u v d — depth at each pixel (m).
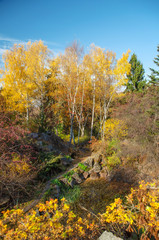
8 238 2.24
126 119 14.97
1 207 4.94
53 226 2.49
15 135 5.95
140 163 9.64
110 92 17.36
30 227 2.32
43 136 11.26
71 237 2.71
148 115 13.50
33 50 15.04
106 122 16.39
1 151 5.52
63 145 12.66
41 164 7.85
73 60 14.91
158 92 14.81
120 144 11.12
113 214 2.71
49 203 2.75
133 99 18.73
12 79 13.86
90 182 8.55
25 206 5.20
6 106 13.23
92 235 2.91
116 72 15.33
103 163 10.27
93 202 6.31
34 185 6.53
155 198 2.49
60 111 18.22
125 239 2.79
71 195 6.80
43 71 15.30
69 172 8.60
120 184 8.08
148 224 2.35
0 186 5.10
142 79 22.88
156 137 11.10
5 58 14.09
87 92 18.80
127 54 14.75
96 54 15.35
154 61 17.55
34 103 15.41
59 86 16.45
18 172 5.89
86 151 14.61
